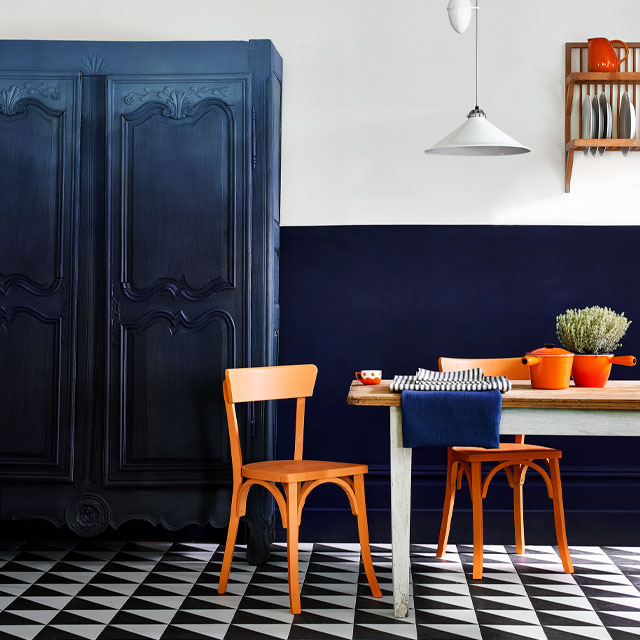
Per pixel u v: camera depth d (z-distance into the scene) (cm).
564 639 294
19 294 393
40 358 392
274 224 412
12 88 392
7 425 393
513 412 308
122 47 392
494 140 351
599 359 335
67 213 391
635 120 421
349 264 440
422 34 438
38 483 393
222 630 303
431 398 306
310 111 441
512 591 347
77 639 294
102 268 391
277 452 439
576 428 306
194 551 411
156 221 391
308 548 416
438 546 398
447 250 439
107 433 391
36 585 356
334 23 440
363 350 440
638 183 436
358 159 440
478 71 437
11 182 392
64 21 439
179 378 391
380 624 309
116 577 368
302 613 321
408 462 314
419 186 439
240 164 391
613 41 423
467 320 438
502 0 436
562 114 436
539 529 423
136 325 392
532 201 437
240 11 441
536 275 436
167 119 392
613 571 376
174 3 440
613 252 435
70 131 391
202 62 392
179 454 391
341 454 438
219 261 391
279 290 441
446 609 325
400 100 439
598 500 427
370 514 427
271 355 395
